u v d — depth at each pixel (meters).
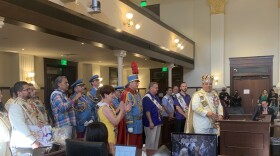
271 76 11.85
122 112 2.96
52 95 3.34
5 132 2.45
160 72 14.55
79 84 3.89
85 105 3.90
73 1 4.73
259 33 12.12
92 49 8.09
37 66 9.91
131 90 3.99
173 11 13.80
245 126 3.04
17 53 9.02
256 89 12.10
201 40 13.20
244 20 12.40
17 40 6.50
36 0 4.09
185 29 13.53
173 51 10.52
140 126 4.01
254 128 3.01
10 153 2.46
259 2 12.13
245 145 3.04
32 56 9.52
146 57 8.63
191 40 12.92
